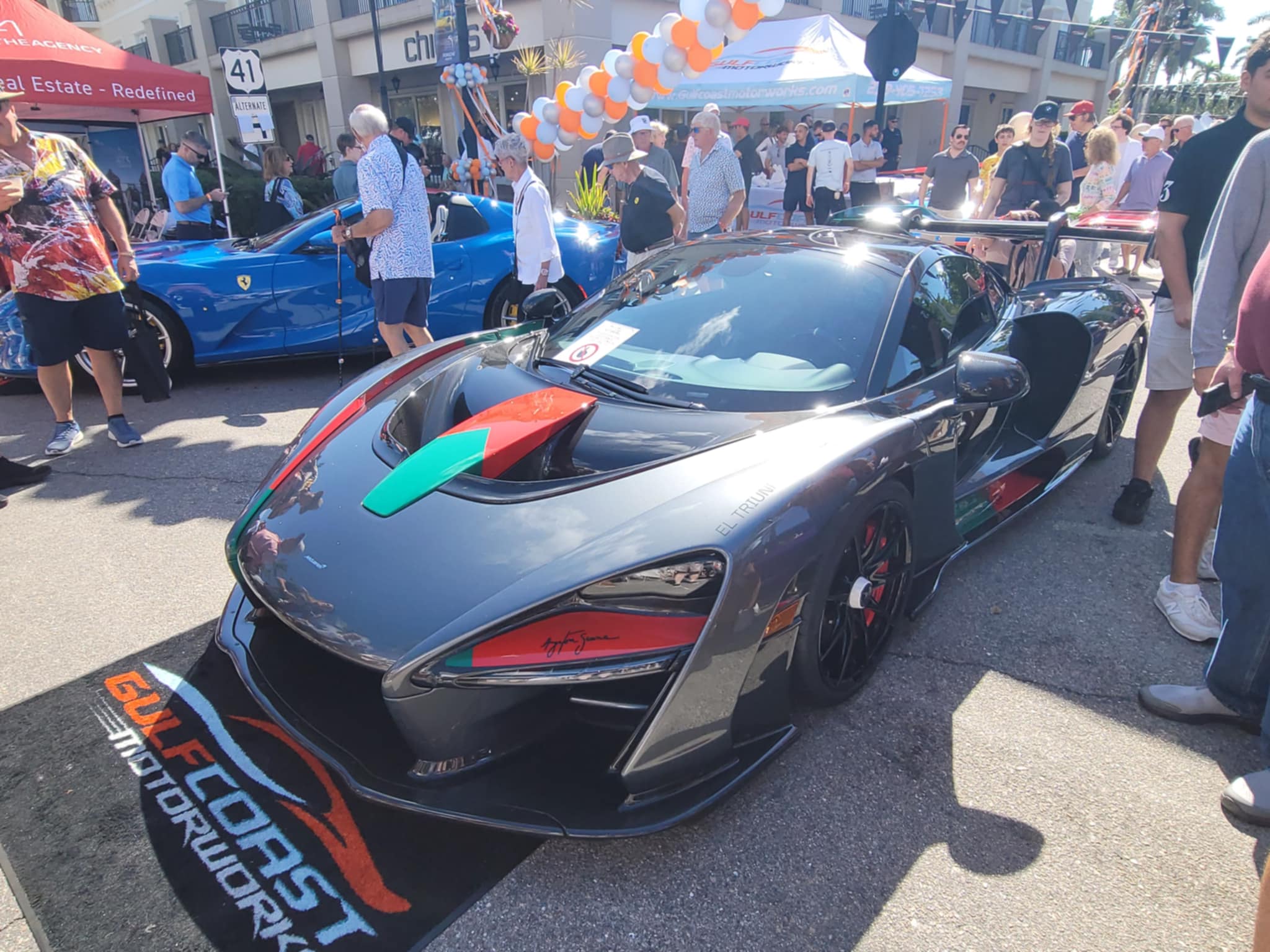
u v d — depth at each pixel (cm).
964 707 221
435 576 167
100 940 151
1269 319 181
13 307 451
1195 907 164
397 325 453
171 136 2202
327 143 1994
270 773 193
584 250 584
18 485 359
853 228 316
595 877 167
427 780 162
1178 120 1020
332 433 235
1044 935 156
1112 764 202
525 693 166
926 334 255
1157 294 304
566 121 724
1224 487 201
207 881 164
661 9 1373
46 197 356
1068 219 362
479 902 160
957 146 793
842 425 206
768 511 173
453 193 555
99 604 264
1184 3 2436
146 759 197
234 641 204
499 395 234
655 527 167
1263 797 183
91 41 698
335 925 155
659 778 164
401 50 1591
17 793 186
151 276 465
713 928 156
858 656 221
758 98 1091
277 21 1864
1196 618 254
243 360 500
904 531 222
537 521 175
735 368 235
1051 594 280
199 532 314
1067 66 2409
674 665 161
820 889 165
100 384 396
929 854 174
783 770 196
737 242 298
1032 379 322
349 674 191
